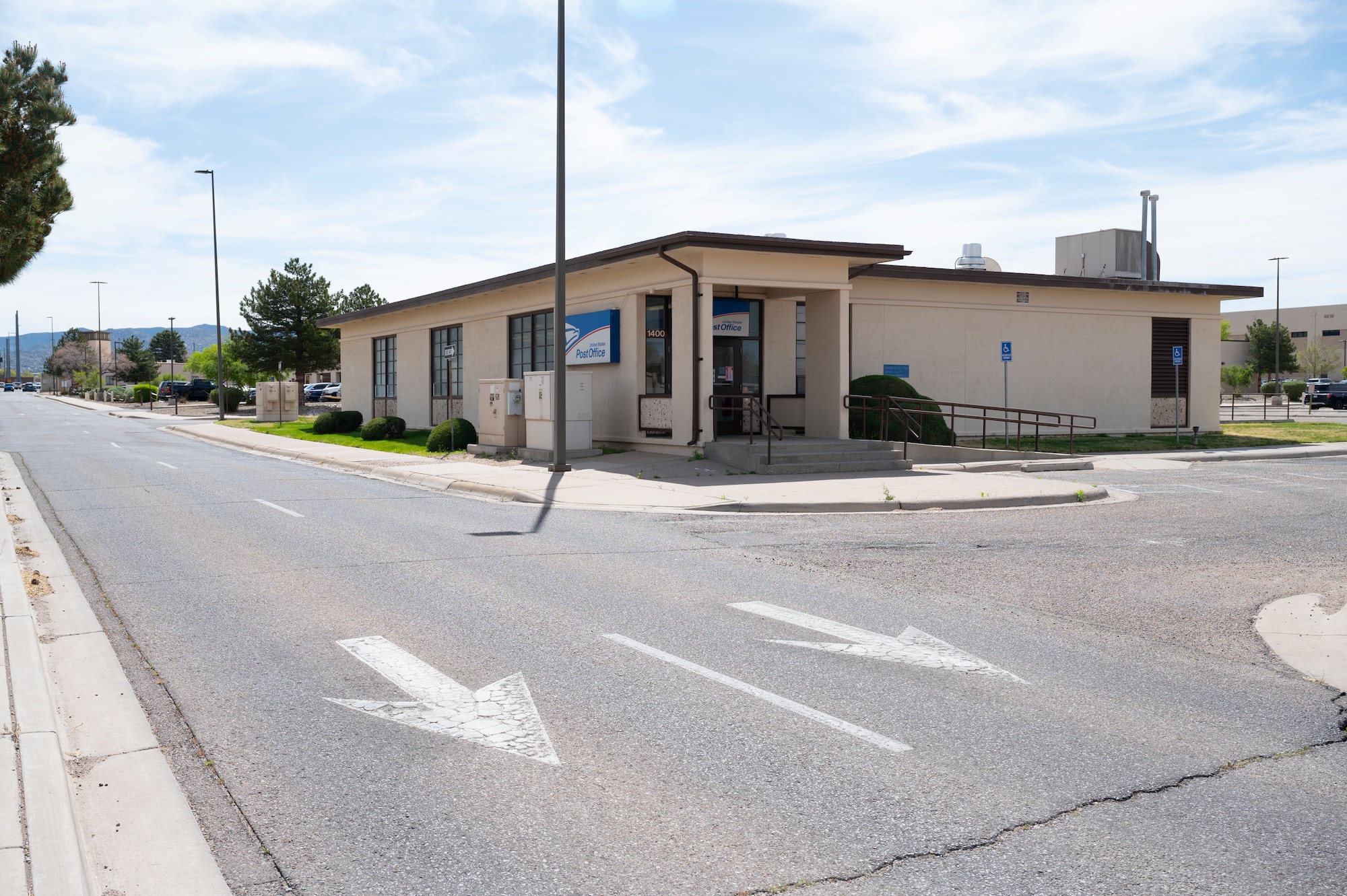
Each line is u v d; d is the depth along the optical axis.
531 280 25.30
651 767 4.84
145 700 5.82
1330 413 50.56
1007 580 9.34
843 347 21.67
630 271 22.45
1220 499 15.36
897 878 3.77
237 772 4.79
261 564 9.97
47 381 146.25
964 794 4.53
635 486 16.69
